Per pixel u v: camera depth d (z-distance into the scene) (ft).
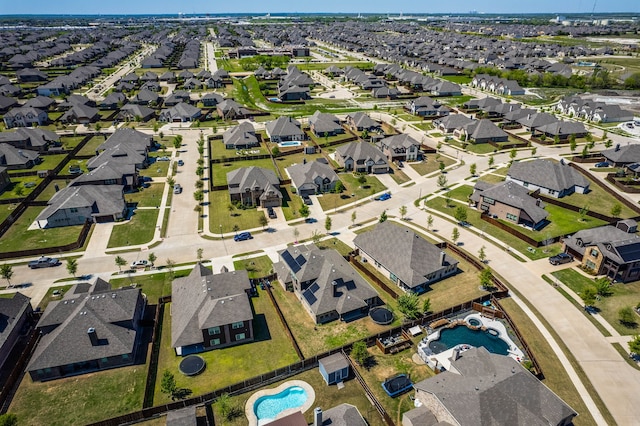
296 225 297.33
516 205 291.17
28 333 195.31
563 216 307.37
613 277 232.12
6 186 350.02
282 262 238.07
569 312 209.26
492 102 584.81
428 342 190.60
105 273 240.73
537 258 255.70
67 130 509.76
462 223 298.97
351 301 206.49
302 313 211.00
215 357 183.52
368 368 177.27
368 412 157.07
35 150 431.02
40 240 272.72
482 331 199.52
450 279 237.45
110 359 176.45
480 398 139.64
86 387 167.43
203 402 160.45
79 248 265.54
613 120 550.36
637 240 238.07
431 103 587.68
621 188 346.95
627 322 201.77
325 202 332.80
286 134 472.03
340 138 480.23
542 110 604.08
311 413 155.43
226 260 254.68
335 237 282.15
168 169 396.98
